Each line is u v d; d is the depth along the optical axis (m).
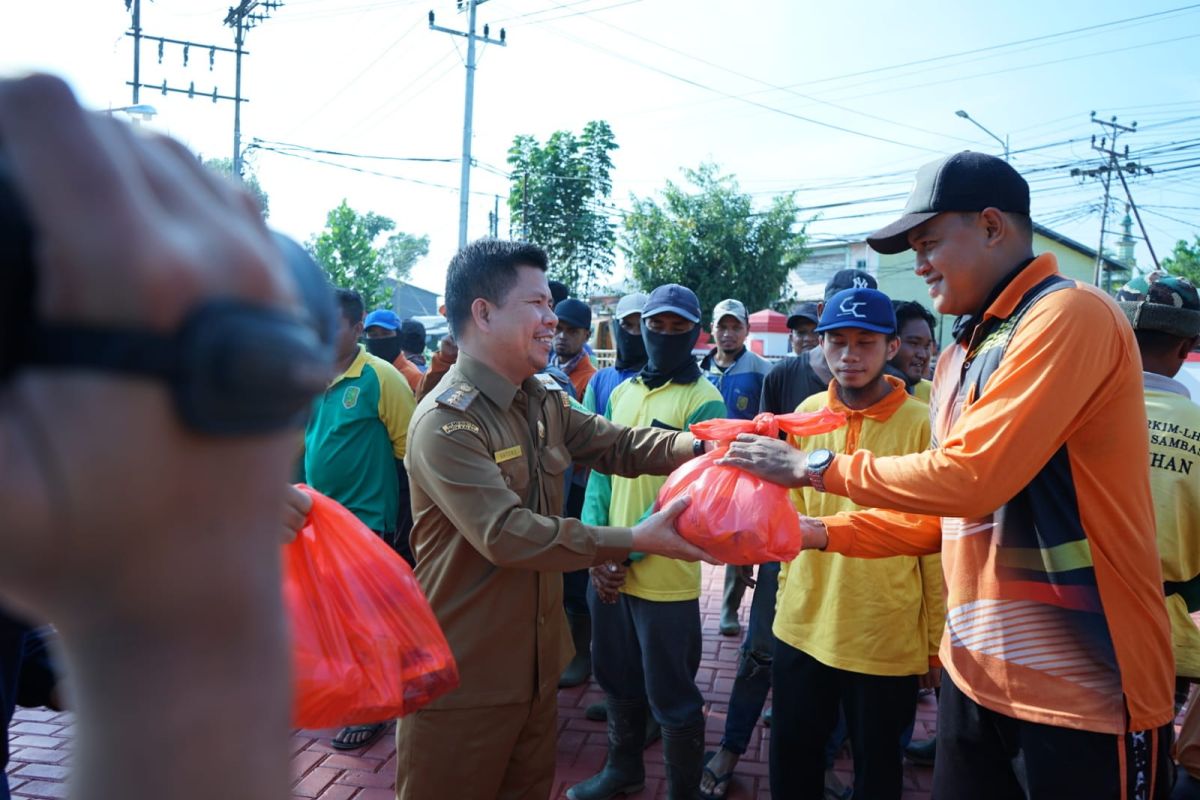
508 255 2.24
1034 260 1.97
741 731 3.39
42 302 0.34
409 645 1.81
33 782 3.31
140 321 0.35
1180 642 2.45
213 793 0.41
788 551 2.13
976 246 2.00
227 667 0.41
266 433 0.40
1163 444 2.48
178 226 0.39
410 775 2.21
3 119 0.36
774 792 2.85
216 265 0.39
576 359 5.16
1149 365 2.65
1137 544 1.81
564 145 22.11
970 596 1.96
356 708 1.69
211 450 0.38
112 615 0.39
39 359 0.34
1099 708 1.77
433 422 2.15
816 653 2.67
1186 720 2.47
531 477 2.33
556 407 2.50
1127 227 29.27
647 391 3.57
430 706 2.17
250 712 0.42
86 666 0.40
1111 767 1.77
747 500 2.10
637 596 3.05
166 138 0.44
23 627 1.16
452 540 2.22
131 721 0.40
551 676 2.31
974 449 1.79
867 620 2.58
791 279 37.38
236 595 0.41
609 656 3.25
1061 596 1.81
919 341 4.27
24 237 0.34
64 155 0.36
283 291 0.42
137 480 0.36
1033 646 1.83
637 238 23.19
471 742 2.17
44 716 3.89
